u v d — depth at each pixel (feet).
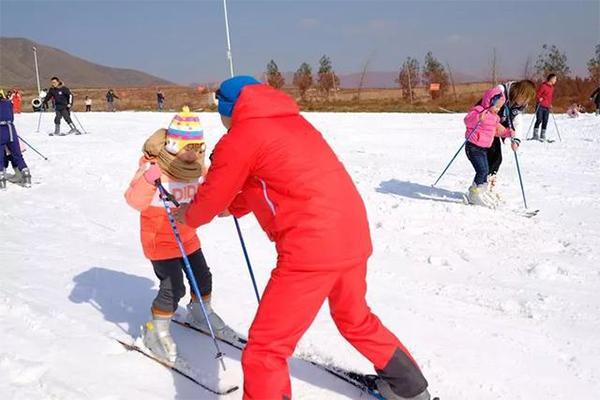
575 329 13.75
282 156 8.78
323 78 153.17
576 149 42.09
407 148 43.47
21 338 12.94
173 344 11.94
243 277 16.97
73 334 13.19
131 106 148.66
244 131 8.86
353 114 77.46
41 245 20.03
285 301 8.80
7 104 29.37
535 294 15.80
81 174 32.91
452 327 13.75
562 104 104.17
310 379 11.28
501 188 28.94
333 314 9.67
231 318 14.14
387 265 18.15
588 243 20.04
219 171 9.00
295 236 8.75
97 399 10.67
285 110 9.12
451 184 29.96
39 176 32.48
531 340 13.12
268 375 8.87
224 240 20.58
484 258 18.74
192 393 10.94
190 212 9.57
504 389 11.08
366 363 11.93
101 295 15.56
